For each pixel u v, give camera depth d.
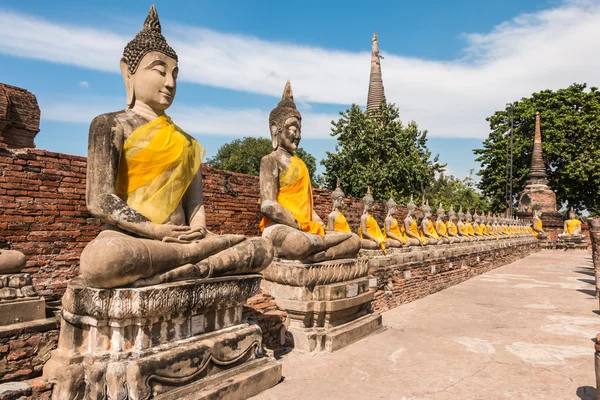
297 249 7.91
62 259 7.01
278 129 8.92
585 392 6.10
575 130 42.50
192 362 5.01
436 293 14.73
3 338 4.70
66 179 7.12
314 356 7.51
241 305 5.96
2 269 5.10
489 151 47.22
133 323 4.71
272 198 8.57
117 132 5.16
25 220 6.66
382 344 8.31
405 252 14.15
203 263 5.37
